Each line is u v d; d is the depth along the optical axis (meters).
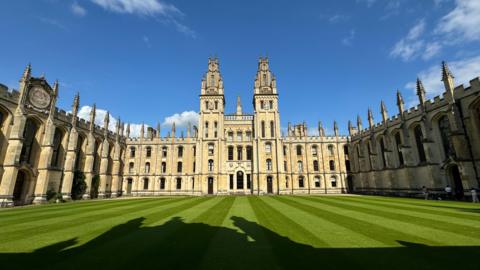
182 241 10.05
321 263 7.30
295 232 11.48
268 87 67.25
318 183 64.38
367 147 58.28
